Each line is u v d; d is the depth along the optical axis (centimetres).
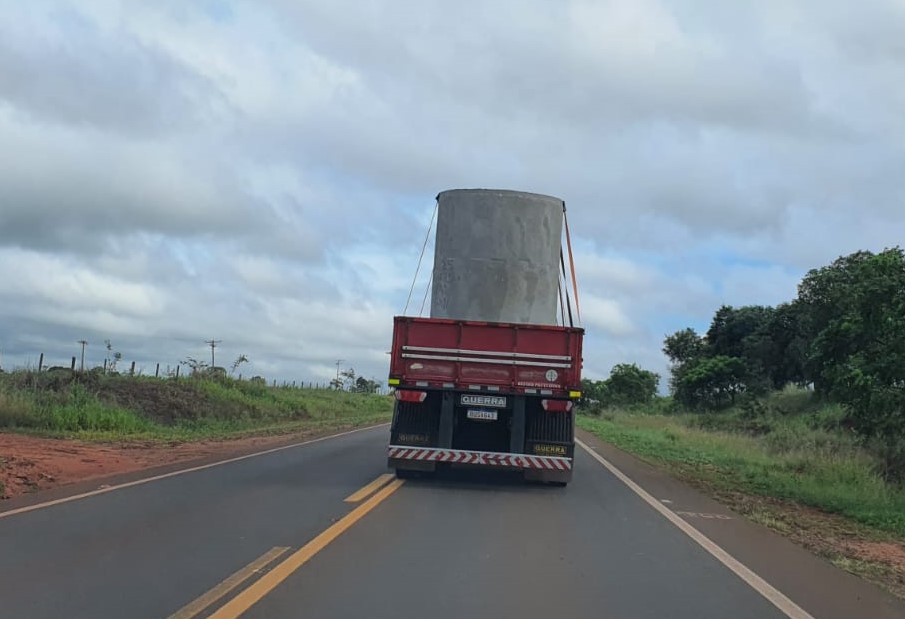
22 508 1083
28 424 2319
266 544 888
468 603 688
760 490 1702
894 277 1547
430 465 1491
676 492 1558
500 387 1480
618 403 8225
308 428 3309
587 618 658
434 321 1495
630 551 939
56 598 665
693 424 4872
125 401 2964
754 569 865
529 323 1565
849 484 1658
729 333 6400
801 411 4441
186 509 1099
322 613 641
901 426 1567
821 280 3644
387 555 857
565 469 1483
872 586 826
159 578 732
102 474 1488
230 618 620
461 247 1575
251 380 4584
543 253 1590
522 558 876
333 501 1209
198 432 2808
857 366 1565
